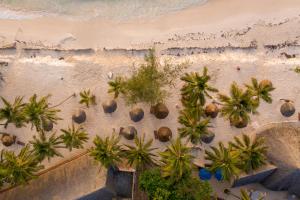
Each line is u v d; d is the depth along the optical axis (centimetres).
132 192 1980
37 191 2000
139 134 2148
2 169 1798
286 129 1986
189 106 1881
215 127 2130
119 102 2175
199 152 2103
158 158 2100
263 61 2175
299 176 1880
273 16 2203
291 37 2184
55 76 2219
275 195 2050
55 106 2192
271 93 2142
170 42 2227
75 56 2244
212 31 2222
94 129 2169
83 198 1930
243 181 1983
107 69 2205
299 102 2127
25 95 2217
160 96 2058
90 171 1964
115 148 1886
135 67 2191
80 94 2134
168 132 2095
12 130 2188
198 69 2178
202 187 1842
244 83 2155
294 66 2153
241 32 2208
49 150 1911
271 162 1950
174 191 1805
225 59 2184
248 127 2116
